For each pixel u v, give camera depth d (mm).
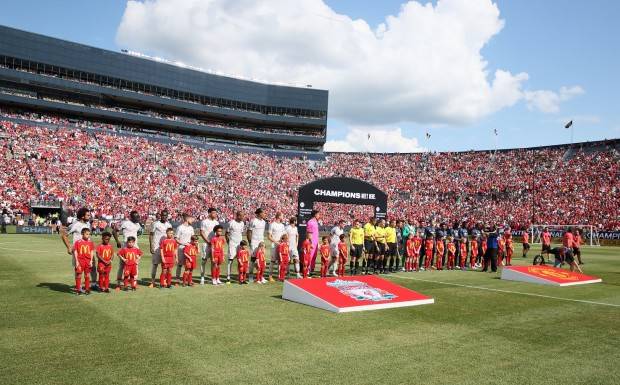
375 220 17234
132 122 69500
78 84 63375
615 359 6609
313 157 74062
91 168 48656
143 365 5809
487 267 18359
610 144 57875
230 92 77125
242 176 60844
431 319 8875
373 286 10977
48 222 35656
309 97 81438
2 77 57750
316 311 9242
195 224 44938
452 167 68312
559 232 45000
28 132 50625
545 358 6582
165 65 71438
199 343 6812
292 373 5672
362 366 6004
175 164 57250
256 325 7980
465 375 5777
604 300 11562
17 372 5477
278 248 13945
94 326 7617
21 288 11062
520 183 59719
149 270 15195
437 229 19062
